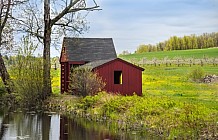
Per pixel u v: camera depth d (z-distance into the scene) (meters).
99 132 19.47
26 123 22.80
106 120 23.12
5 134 19.33
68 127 21.22
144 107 21.22
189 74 51.25
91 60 38.81
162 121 18.91
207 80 47.97
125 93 33.91
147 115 20.56
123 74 33.97
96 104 26.12
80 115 26.02
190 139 16.47
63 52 40.59
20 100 32.56
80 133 19.30
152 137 17.78
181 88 41.06
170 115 18.97
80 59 38.56
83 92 30.39
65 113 27.72
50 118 24.91
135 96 26.20
